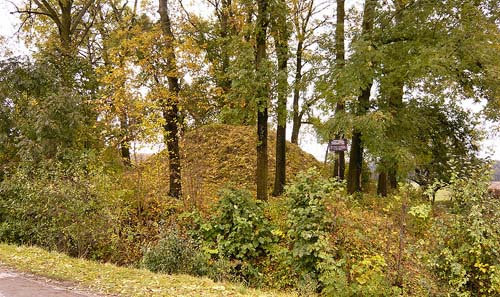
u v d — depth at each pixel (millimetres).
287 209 10992
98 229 11000
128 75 13422
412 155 13555
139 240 11953
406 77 13891
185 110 15633
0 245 10555
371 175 23266
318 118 21078
